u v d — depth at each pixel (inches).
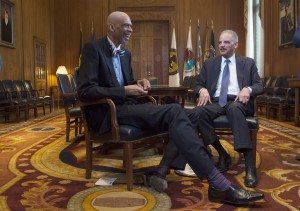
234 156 140.4
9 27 346.0
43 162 134.6
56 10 475.5
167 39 474.6
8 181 107.9
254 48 432.5
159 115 95.9
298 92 232.8
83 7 471.2
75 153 152.2
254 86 117.5
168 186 101.5
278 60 349.7
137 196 93.1
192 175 111.7
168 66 474.0
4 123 273.3
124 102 106.7
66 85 190.1
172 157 98.7
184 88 167.2
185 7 464.1
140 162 134.5
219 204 86.7
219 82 127.2
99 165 129.0
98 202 88.6
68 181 107.8
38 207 85.4
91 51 102.9
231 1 462.0
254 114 118.9
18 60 370.3
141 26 475.2
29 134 211.0
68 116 182.5
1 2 326.3
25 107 299.4
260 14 405.4
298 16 299.7
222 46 125.0
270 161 130.6
